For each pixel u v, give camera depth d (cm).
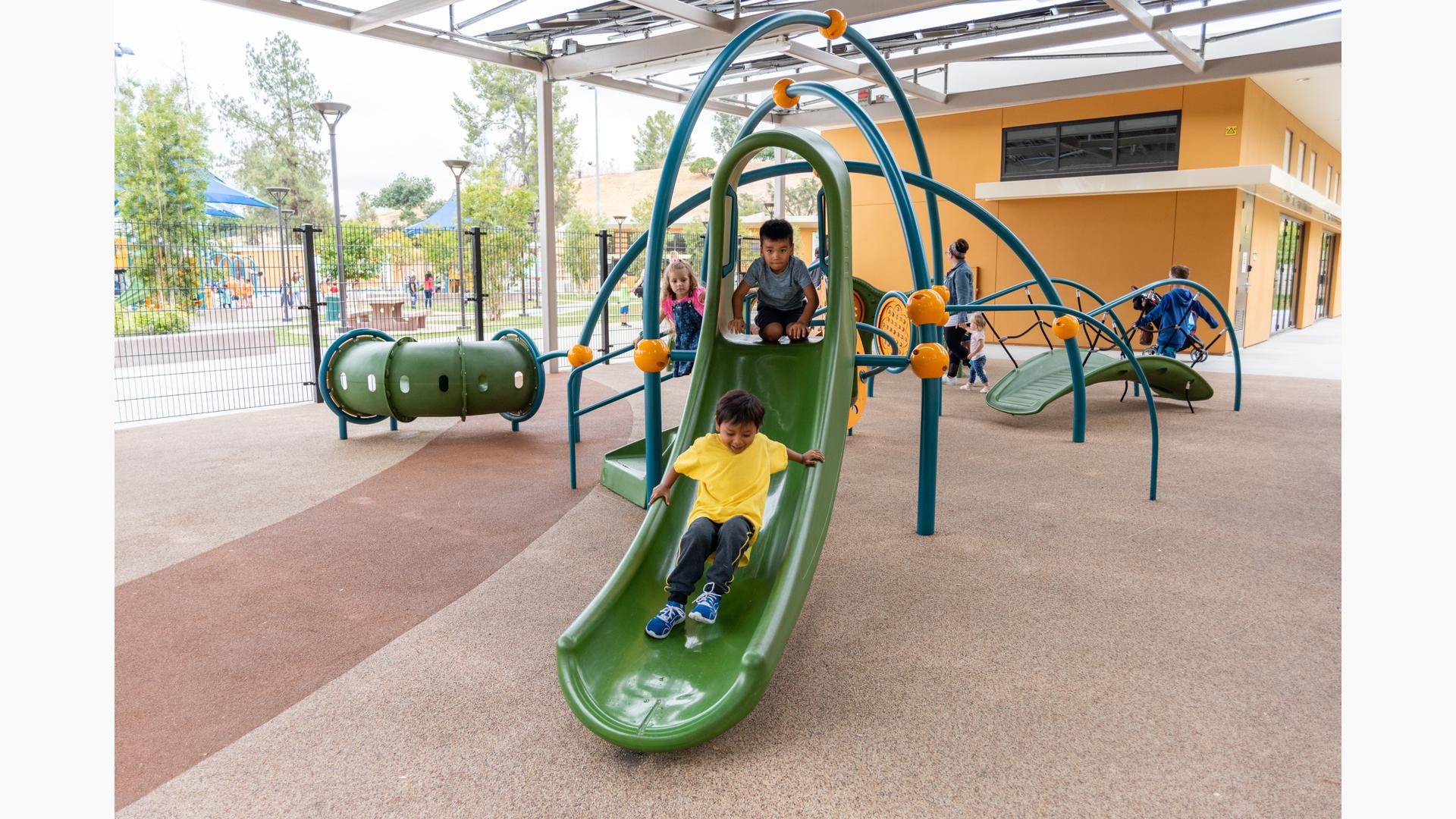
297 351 1083
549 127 1126
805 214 3706
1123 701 281
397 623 354
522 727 271
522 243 1252
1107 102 1370
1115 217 1384
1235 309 1352
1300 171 1752
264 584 397
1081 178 1343
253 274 925
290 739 265
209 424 799
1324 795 228
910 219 463
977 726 267
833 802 229
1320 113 1620
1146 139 1346
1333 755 247
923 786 236
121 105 2722
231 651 327
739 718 250
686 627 304
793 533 309
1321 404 884
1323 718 268
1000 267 1509
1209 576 396
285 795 236
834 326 377
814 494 327
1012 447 689
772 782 239
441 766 250
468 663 316
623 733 247
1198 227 1317
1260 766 243
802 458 334
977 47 1087
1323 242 2228
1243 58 1138
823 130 1650
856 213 1647
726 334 464
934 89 1483
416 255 1145
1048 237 1450
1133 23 919
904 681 296
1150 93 1331
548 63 1108
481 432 760
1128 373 805
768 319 460
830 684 295
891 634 335
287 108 3709
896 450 679
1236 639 328
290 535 469
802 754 252
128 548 448
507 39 1027
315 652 326
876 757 250
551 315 1165
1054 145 1429
